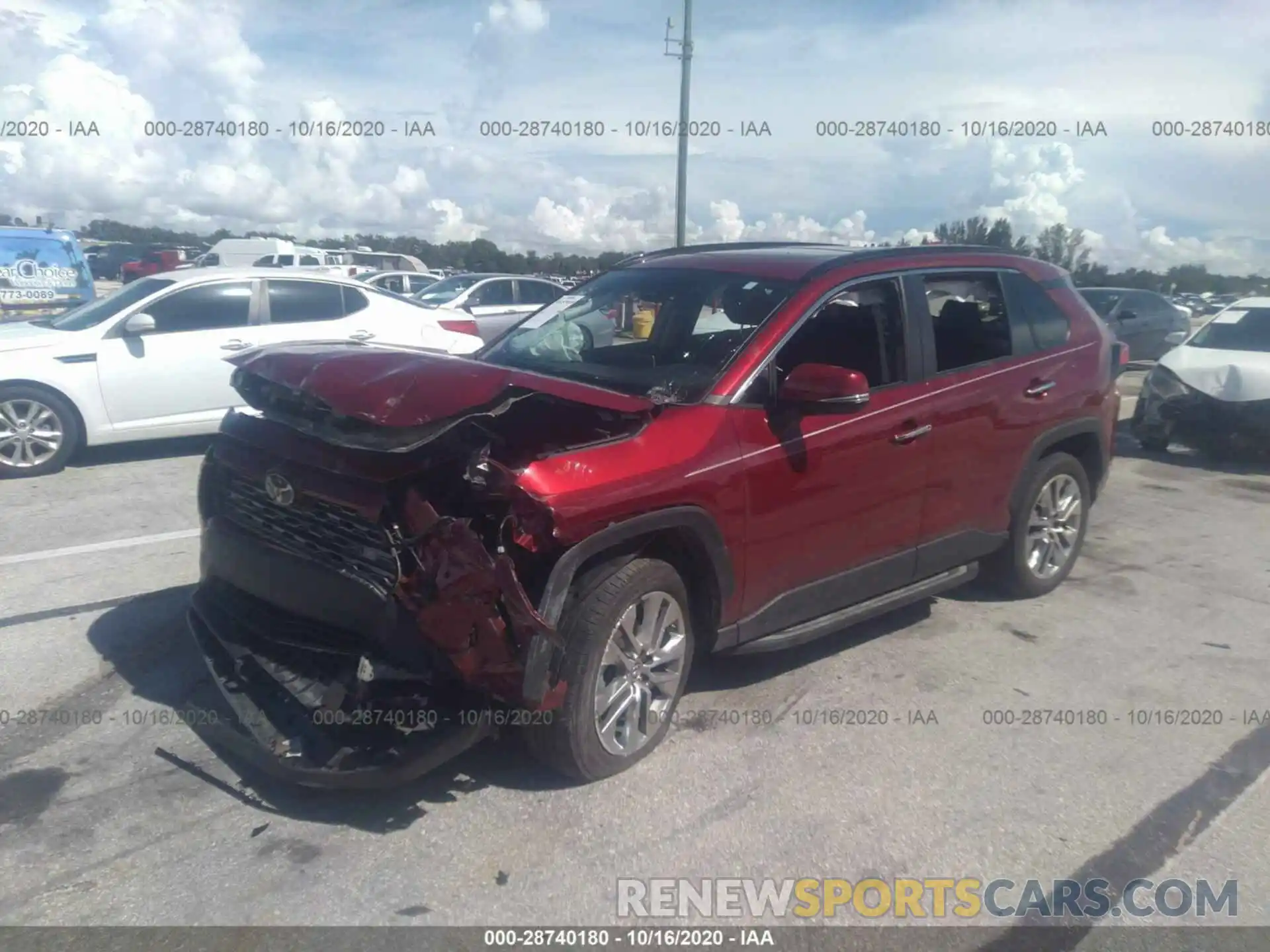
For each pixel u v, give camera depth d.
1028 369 5.38
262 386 3.93
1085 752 4.19
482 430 3.57
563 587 3.44
